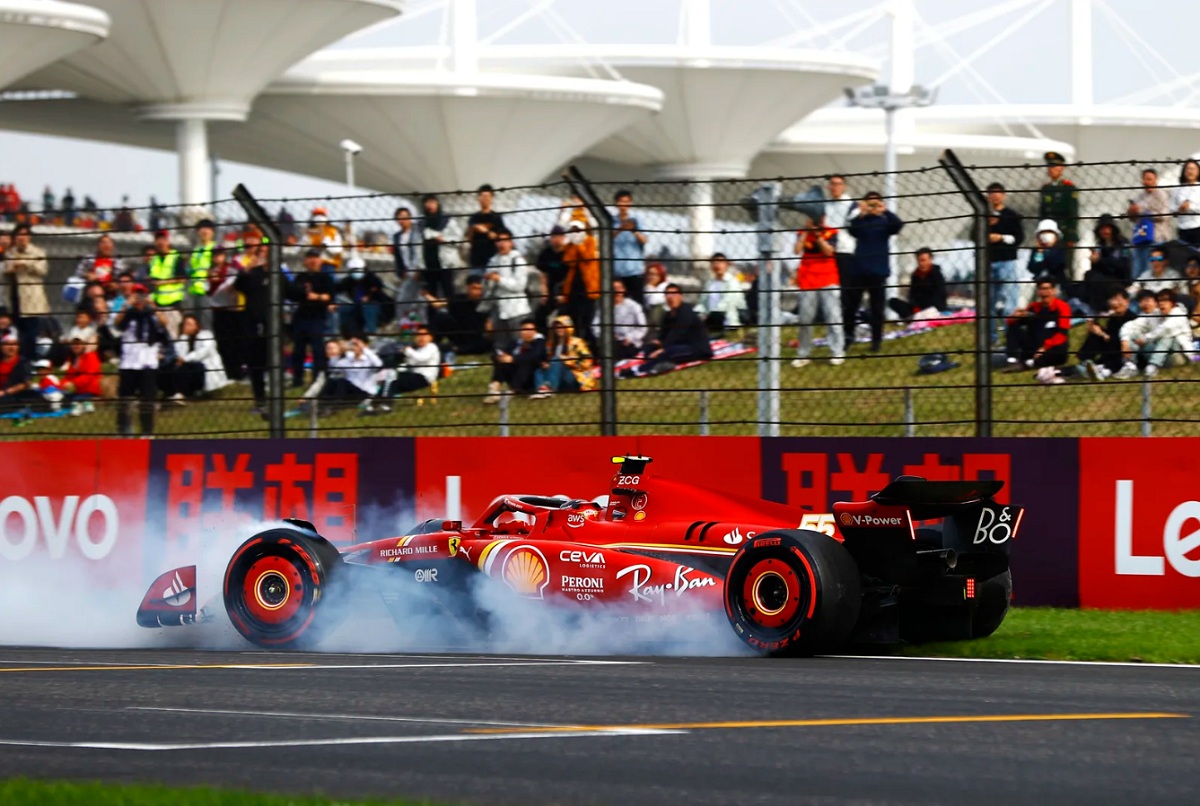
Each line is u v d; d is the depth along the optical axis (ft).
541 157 418.72
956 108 563.07
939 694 82.17
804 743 68.54
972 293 148.46
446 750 68.54
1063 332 138.92
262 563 114.11
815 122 553.23
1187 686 85.20
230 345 164.14
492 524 116.47
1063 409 152.76
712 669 92.89
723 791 59.98
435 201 164.55
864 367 157.48
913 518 101.40
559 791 60.49
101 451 154.10
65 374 169.37
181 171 384.06
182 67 373.20
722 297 177.47
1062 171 148.66
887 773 62.49
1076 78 561.43
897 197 139.85
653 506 110.32
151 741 72.54
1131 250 148.87
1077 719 73.97
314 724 75.72
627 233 157.99
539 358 156.04
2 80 325.21
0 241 199.41
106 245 186.50
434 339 171.22
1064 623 117.29
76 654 111.55
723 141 470.39
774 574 97.96
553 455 142.31
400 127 409.69
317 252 160.15
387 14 384.47
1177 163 129.08
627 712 77.20
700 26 451.53
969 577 100.89
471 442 144.66
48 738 74.02
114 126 449.48
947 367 156.76
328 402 161.89
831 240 149.07
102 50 369.30
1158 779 60.85
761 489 136.67
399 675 92.32
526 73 441.27
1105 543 127.03
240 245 169.17
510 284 161.99
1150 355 142.41
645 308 158.20
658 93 424.87
